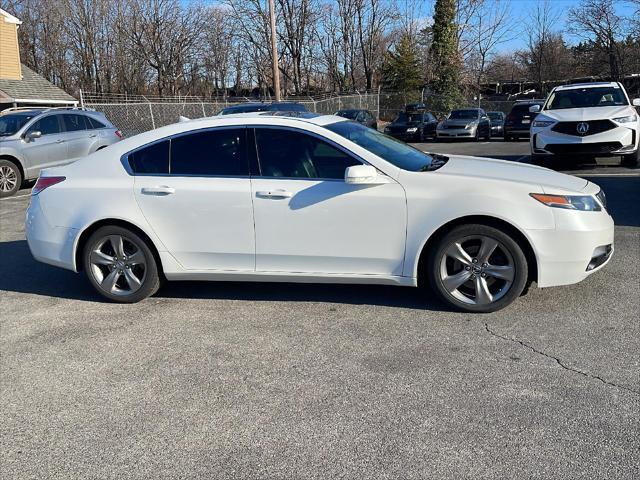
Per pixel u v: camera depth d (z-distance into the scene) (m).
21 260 6.55
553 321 4.12
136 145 4.77
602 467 2.54
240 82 47.53
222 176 4.54
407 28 45.12
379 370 3.53
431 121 26.47
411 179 4.24
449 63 39.59
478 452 2.69
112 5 42.19
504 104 38.44
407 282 4.36
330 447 2.79
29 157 11.55
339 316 4.41
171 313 4.66
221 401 3.26
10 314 4.80
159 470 2.69
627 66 36.69
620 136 9.90
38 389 3.50
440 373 3.45
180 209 4.57
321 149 4.40
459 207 4.12
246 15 41.62
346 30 44.78
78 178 4.85
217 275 4.67
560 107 10.95
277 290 5.08
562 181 4.36
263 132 4.51
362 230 4.30
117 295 4.89
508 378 3.35
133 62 43.53
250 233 4.49
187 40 44.00
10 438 3.00
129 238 4.74
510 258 4.16
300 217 4.37
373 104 36.38
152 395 3.37
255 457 2.74
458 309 4.34
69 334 4.32
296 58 42.75
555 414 2.96
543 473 2.52
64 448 2.89
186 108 24.22
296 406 3.17
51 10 41.41
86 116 12.98
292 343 3.97
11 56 26.16
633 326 3.98
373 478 2.55
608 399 3.08
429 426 2.92
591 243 4.12
